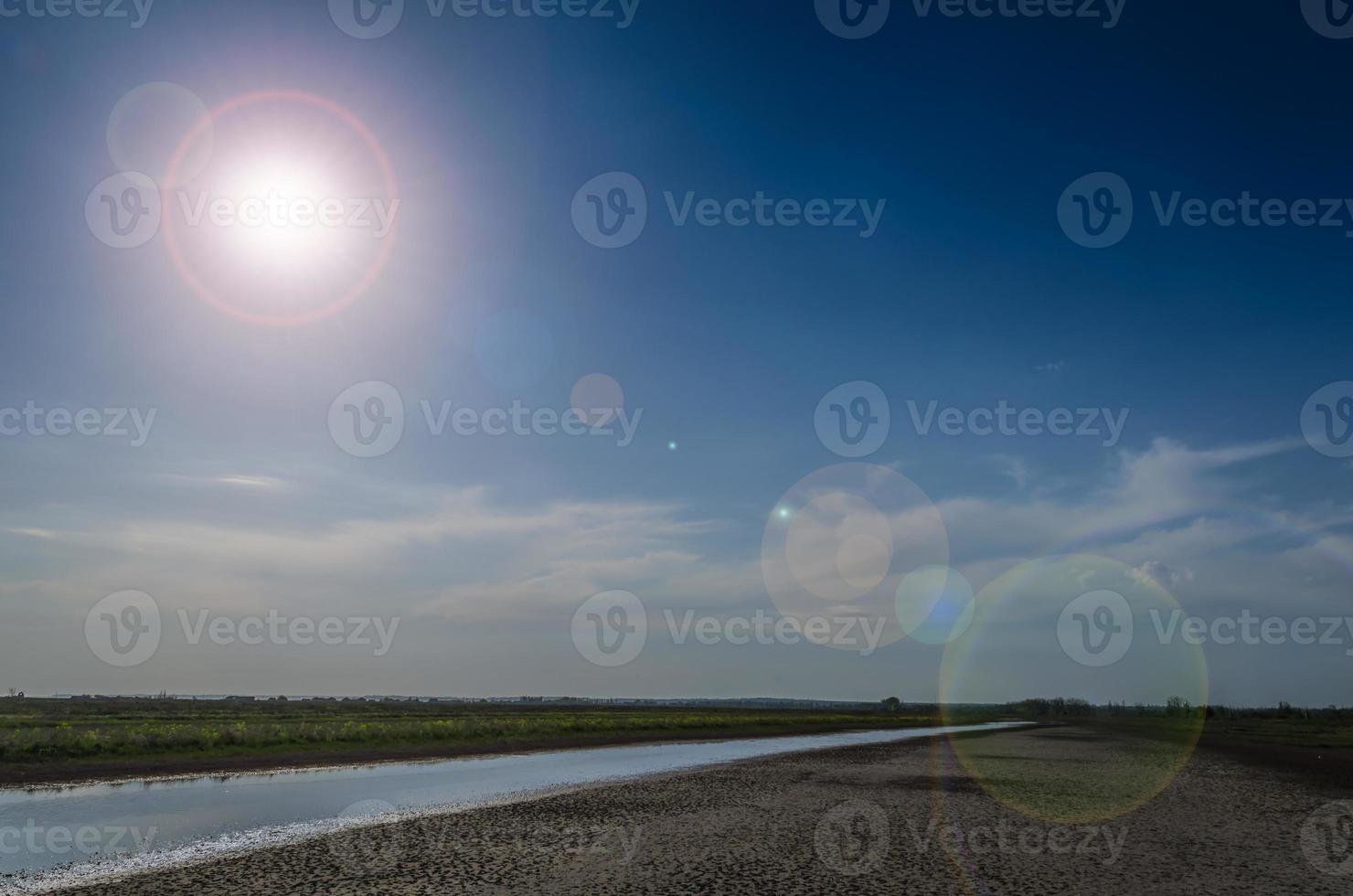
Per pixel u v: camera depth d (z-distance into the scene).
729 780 36.25
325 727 56.00
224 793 29.52
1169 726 116.19
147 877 16.81
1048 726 119.56
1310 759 50.78
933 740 76.06
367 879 16.81
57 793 28.64
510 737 60.06
